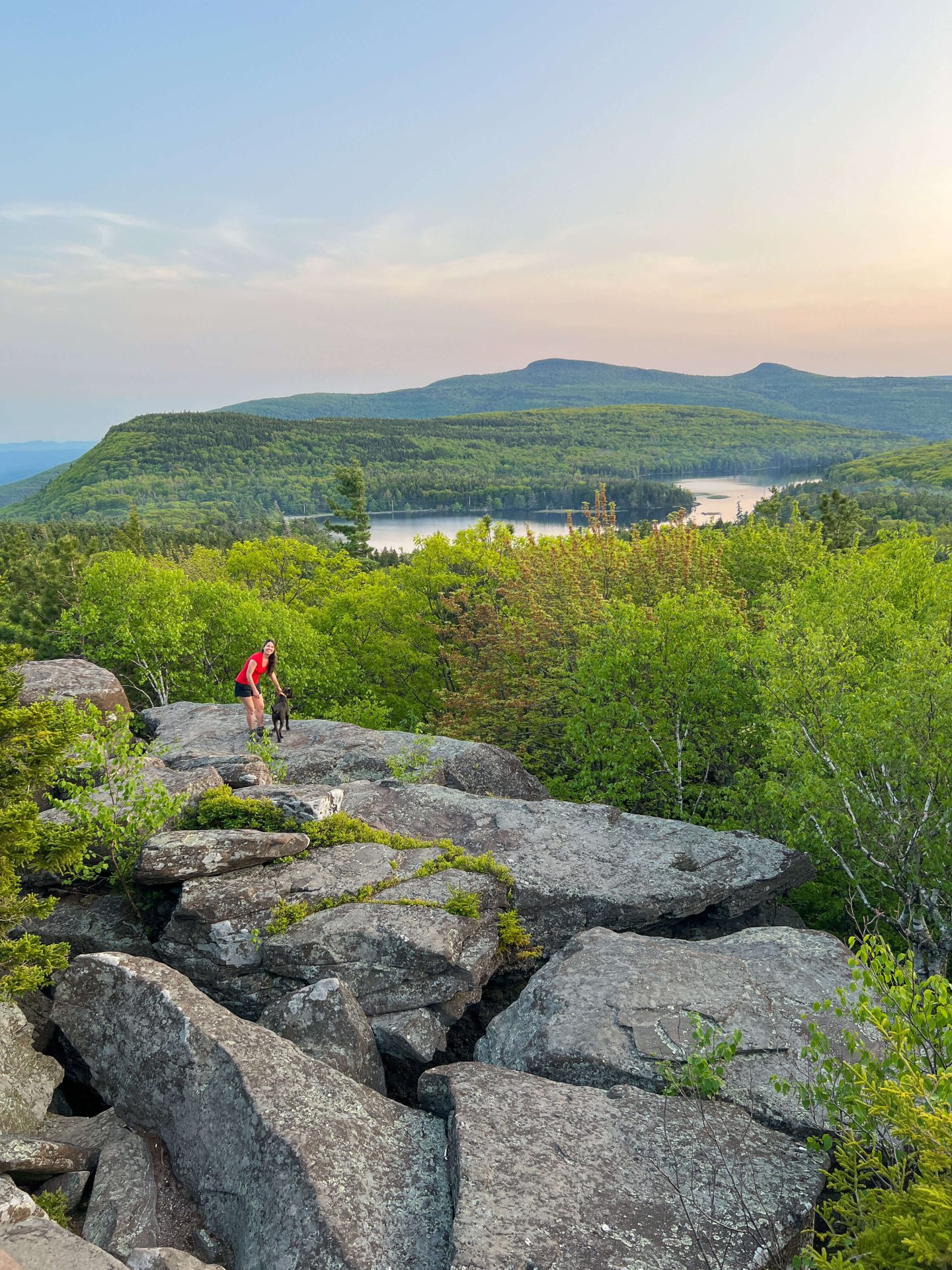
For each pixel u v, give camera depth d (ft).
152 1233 21.90
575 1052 29.12
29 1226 19.30
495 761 62.44
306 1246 20.27
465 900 38.37
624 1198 21.35
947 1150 15.53
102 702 66.59
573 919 41.81
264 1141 23.41
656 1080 27.63
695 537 111.24
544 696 86.07
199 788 44.39
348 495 321.93
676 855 46.60
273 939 35.65
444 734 89.35
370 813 48.75
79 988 30.37
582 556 108.99
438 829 48.24
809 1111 25.80
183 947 36.35
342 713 93.15
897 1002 19.04
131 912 39.04
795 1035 29.50
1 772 29.30
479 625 111.24
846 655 53.93
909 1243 13.53
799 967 34.01
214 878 37.78
